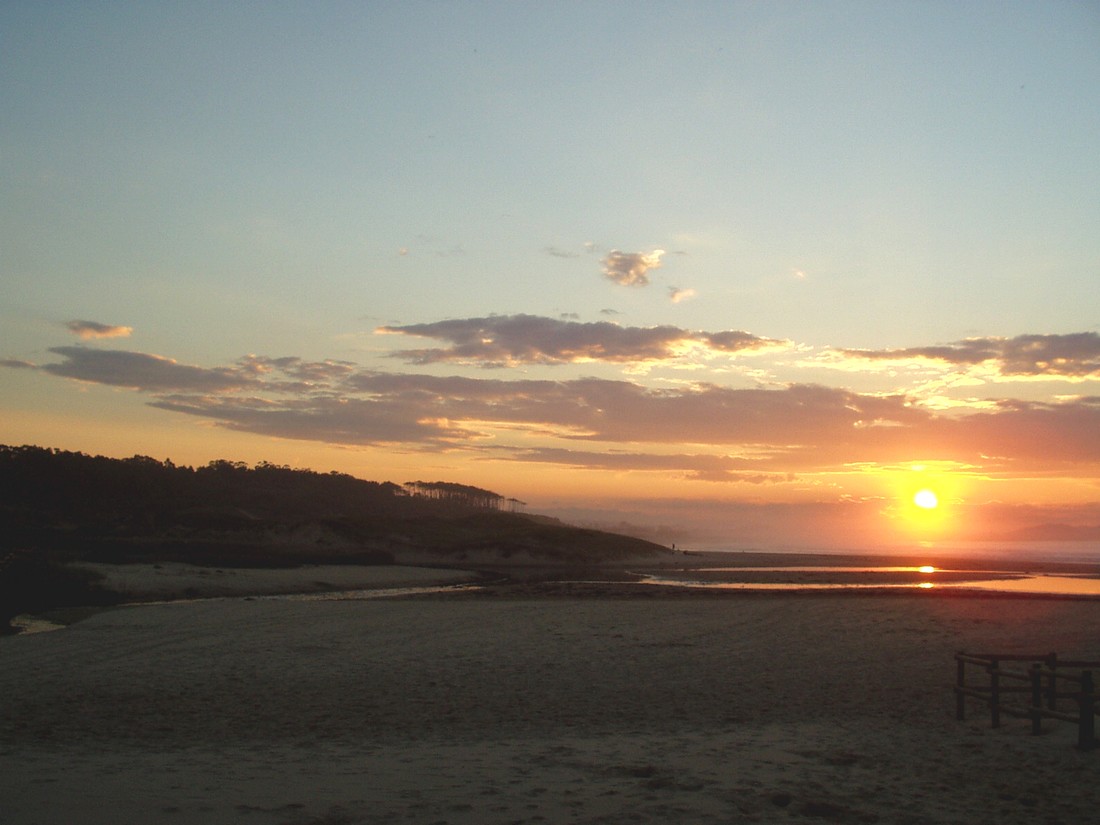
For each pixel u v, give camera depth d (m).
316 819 7.22
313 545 94.75
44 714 13.51
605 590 45.34
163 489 122.06
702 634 23.97
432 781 8.77
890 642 22.31
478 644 21.89
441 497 199.88
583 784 8.69
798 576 63.62
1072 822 7.64
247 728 12.47
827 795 8.37
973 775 9.27
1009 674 11.80
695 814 7.61
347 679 16.89
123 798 7.66
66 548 64.00
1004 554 152.12
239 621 27.00
